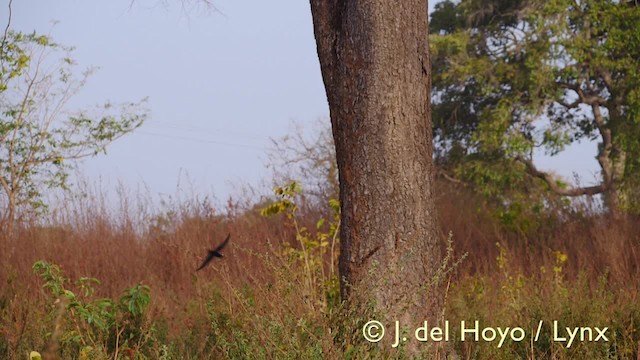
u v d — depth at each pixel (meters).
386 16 9.69
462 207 22.58
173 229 19.08
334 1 9.93
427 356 8.48
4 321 11.77
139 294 10.38
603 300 11.70
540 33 41.38
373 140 9.68
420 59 9.81
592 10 40.19
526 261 18.06
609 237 17.77
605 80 42.59
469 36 45.31
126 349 9.61
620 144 40.72
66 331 9.91
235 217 19.75
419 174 9.73
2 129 25.61
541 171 42.97
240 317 9.84
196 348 10.50
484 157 43.16
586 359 9.66
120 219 18.73
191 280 16.20
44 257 16.94
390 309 9.25
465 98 46.28
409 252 9.25
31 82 26.03
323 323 8.06
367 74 9.70
